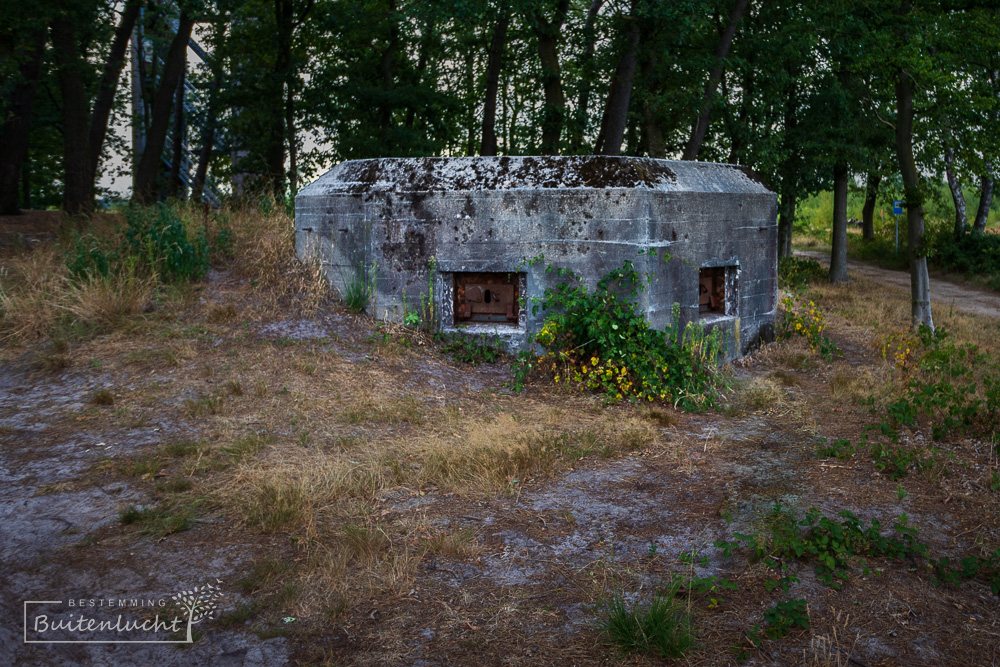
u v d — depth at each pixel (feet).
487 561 13.28
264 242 30.73
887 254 96.99
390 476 16.90
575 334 25.89
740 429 21.86
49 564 12.62
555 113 47.62
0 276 28.32
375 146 62.28
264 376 22.89
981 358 26.58
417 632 11.05
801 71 61.05
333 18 63.31
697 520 15.10
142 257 29.09
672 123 50.11
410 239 27.68
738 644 10.78
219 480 16.15
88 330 25.05
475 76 80.33
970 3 38.81
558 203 26.63
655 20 39.83
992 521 15.19
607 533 14.48
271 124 66.33
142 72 75.87
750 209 31.24
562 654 10.57
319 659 10.38
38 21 39.37
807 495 16.47
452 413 21.68
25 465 16.63
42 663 10.26
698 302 28.84
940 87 37.09
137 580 12.26
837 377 27.50
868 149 63.00
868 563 13.35
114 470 16.49
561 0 46.21
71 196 45.47
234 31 69.00
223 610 11.48
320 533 13.94
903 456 17.90
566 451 18.94
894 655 10.69
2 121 44.42
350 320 27.63
